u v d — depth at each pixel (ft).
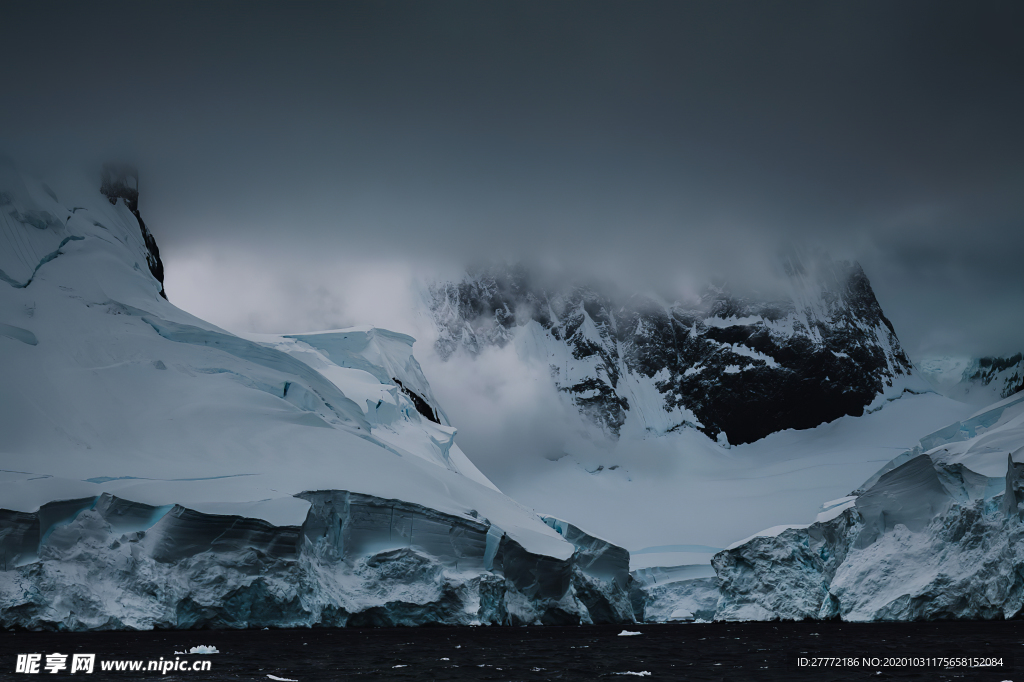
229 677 124.98
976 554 243.40
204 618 210.38
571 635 232.53
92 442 268.41
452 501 284.82
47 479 218.59
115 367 304.09
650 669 142.10
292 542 225.76
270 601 218.59
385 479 283.18
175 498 228.84
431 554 255.70
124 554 208.33
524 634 233.76
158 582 208.64
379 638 203.51
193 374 318.45
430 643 191.21
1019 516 237.45
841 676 132.05
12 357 290.76
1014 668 139.74
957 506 252.21
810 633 231.30
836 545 295.48
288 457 282.15
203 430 285.84
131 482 236.63
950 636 198.49
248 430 291.17
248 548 219.61
